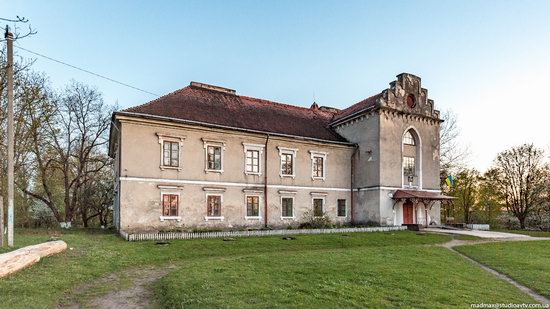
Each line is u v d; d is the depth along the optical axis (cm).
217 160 2580
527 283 1211
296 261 1368
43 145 3119
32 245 1373
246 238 2044
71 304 870
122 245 1680
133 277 1158
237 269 1190
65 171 3272
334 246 1944
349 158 3228
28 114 2731
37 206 3469
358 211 3153
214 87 3108
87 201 3541
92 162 3616
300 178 2930
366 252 1680
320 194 2998
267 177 2766
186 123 2428
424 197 2923
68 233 2314
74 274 1105
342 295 892
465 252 1862
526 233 3022
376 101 3033
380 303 844
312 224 2731
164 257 1477
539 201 4088
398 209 3053
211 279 1034
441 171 4547
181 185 2397
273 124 3011
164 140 2372
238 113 2923
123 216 2181
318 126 3422
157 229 2281
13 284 930
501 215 4597
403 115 3166
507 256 1723
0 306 757
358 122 3234
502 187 4369
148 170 2294
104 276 1162
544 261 1602
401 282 1062
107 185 3725
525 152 4197
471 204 4819
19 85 2439
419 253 1702
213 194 2516
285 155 2897
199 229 2375
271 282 1009
